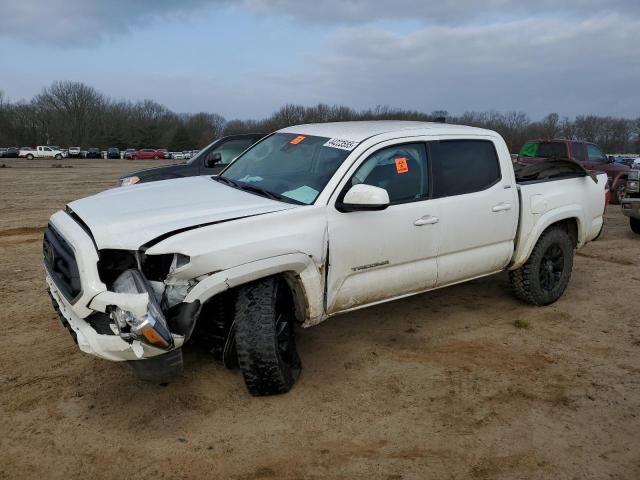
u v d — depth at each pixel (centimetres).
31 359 424
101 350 314
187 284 331
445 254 464
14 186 2106
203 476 296
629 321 537
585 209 593
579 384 406
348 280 405
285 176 432
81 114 10162
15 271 679
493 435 340
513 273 558
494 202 491
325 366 425
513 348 469
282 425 344
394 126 469
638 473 307
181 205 377
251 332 349
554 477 302
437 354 454
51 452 313
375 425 348
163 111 11512
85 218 352
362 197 377
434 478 299
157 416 350
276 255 352
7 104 10100
